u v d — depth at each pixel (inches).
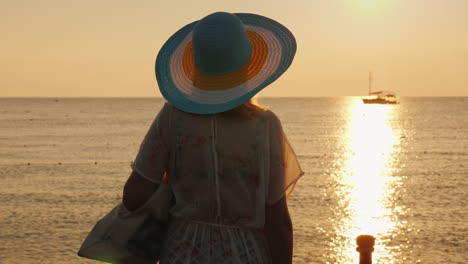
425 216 1481.3
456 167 2554.1
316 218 1445.6
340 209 1568.7
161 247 85.1
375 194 1836.9
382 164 2679.6
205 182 79.0
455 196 1797.5
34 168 2517.2
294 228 1330.0
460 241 1213.1
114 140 4143.7
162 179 84.7
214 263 78.9
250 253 79.4
